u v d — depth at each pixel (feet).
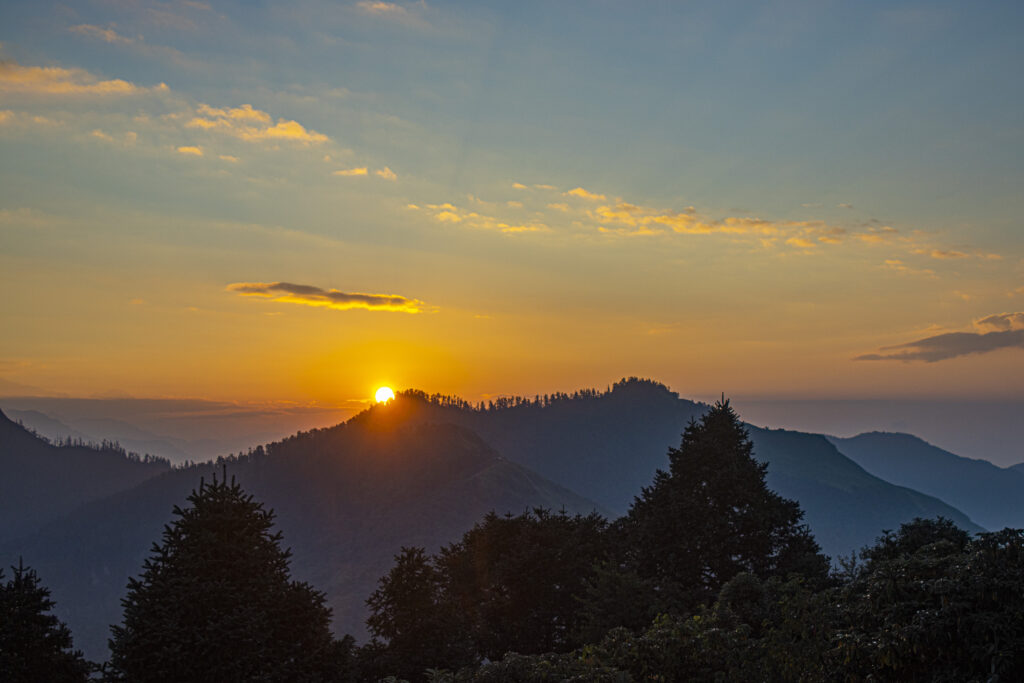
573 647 138.62
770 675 61.57
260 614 99.30
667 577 145.89
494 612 166.20
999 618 50.65
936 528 115.03
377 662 132.26
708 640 66.49
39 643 92.84
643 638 68.95
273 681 98.02
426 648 135.03
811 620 62.03
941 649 51.93
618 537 178.19
